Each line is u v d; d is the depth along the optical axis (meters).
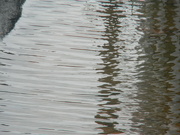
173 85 11.58
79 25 17.14
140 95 10.89
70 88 11.12
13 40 14.76
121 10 19.75
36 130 8.70
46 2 20.83
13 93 10.54
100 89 11.16
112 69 12.66
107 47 14.66
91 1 21.38
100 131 8.84
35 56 13.42
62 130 8.77
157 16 18.78
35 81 11.45
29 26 16.61
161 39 15.60
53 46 14.49
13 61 12.81
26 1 20.75
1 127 8.71
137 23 17.67
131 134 8.79
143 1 21.69
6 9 18.58
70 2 21.05
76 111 9.77
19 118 9.20
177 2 21.61
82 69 12.55
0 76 11.57
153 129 9.07
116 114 9.74
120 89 11.21
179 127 9.22
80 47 14.54
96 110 9.89
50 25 16.95
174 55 13.95
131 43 15.12
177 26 17.31
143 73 12.39
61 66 12.71
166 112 9.95
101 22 17.67
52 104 10.06
